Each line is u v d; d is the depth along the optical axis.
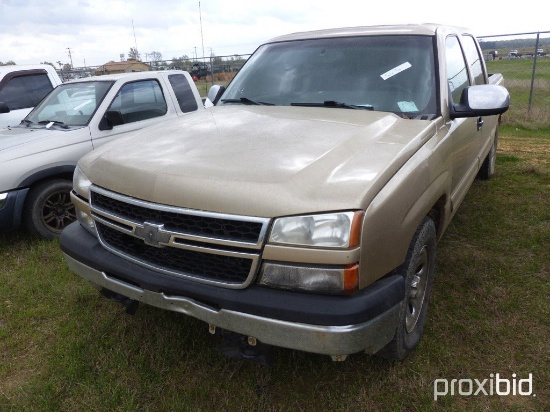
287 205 1.97
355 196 1.99
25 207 4.62
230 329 2.12
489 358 2.76
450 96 3.21
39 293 3.66
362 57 3.43
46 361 2.87
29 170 4.54
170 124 3.06
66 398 2.54
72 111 5.45
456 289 3.51
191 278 2.19
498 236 4.43
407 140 2.55
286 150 2.36
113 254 2.52
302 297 1.99
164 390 2.56
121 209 2.39
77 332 3.12
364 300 2.00
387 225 2.11
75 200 2.78
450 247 4.22
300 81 3.49
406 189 2.28
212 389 2.57
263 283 2.05
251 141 2.52
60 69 17.94
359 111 3.03
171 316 3.21
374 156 2.32
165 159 2.40
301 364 2.73
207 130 2.80
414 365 2.71
